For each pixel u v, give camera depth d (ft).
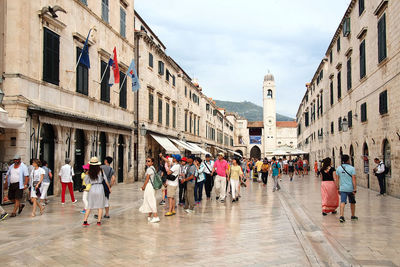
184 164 47.14
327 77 121.19
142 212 35.35
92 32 63.46
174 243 24.85
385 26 57.72
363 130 73.05
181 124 128.16
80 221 33.32
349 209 40.70
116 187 70.85
